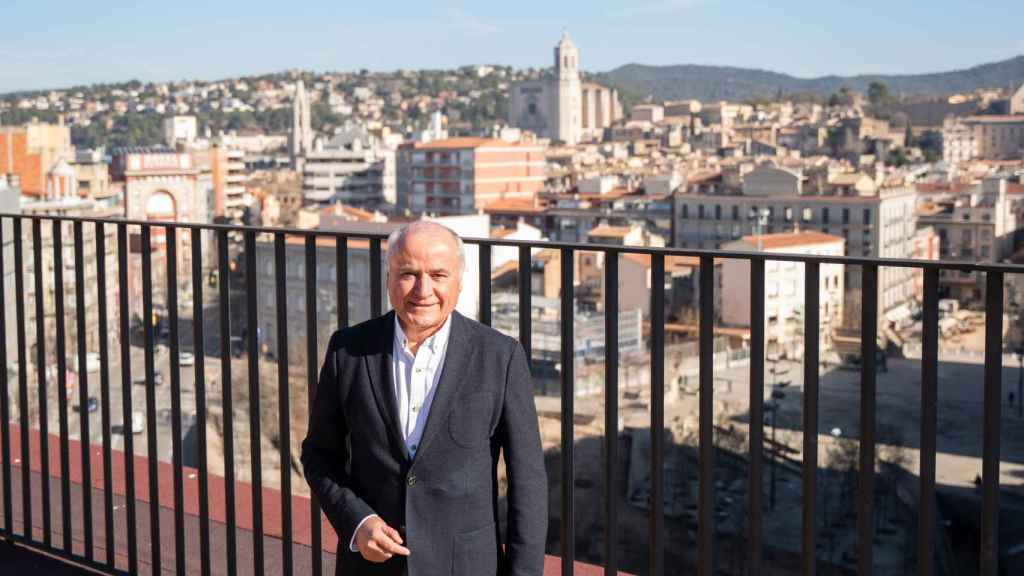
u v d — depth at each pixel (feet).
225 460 12.85
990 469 9.05
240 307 243.40
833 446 209.46
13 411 128.67
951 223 469.16
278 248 12.33
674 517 180.75
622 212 473.67
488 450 9.79
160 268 266.98
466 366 9.70
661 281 10.26
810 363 9.71
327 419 10.12
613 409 10.55
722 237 436.76
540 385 225.35
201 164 595.06
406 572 9.69
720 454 203.92
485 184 556.51
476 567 9.62
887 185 427.74
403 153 648.79
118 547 16.05
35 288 14.82
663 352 10.26
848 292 344.08
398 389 9.88
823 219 415.64
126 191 509.35
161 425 190.08
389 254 9.78
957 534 192.85
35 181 415.44
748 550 10.08
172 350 13.19
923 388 9.25
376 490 9.78
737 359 270.46
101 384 14.06
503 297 245.45
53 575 15.03
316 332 12.21
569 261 10.66
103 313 13.93
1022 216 481.87
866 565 9.56
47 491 15.21
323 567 15.26
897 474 210.38
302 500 18.06
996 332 8.97
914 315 382.22
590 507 174.40
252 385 12.64
